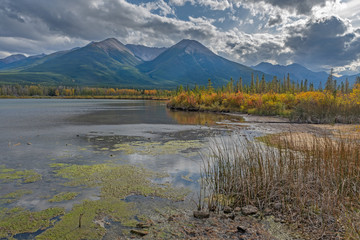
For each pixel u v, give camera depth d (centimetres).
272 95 5234
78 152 1503
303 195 735
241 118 3916
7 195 838
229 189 813
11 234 594
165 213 702
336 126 2589
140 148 1619
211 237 561
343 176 761
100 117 3984
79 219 629
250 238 554
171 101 8200
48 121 3297
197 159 1327
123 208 738
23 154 1444
